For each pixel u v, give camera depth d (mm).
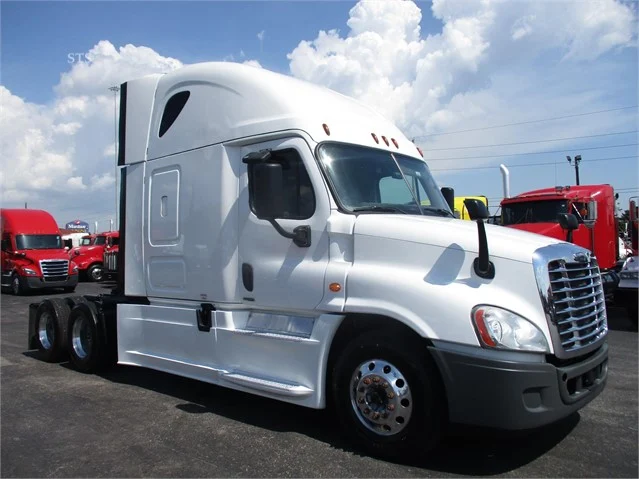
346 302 4207
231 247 5129
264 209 4523
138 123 6332
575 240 12992
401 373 3945
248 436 4547
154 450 4266
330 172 4555
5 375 6945
